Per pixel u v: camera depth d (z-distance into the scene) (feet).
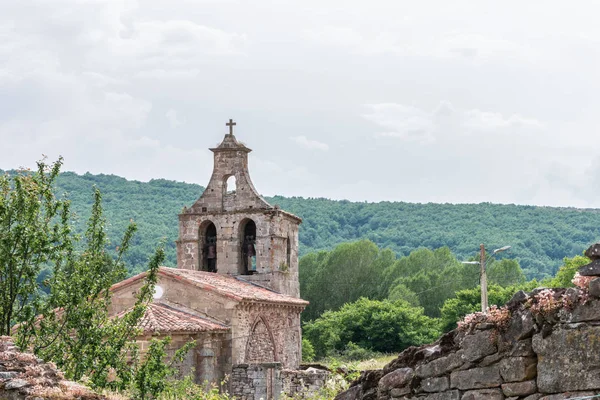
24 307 93.50
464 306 269.03
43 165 99.19
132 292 159.84
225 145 191.21
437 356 46.50
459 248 548.31
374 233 603.26
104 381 94.22
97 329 96.58
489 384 43.70
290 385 139.13
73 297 96.22
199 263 190.49
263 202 187.21
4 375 57.47
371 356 251.39
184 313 156.97
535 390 41.65
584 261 248.93
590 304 39.70
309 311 352.08
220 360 154.40
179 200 579.89
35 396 55.36
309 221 617.62
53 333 95.14
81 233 100.01
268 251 185.06
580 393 39.83
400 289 327.67
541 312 41.37
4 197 95.50
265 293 175.01
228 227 187.93
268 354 169.58
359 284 354.95
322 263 368.68
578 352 39.96
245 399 148.77
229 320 156.46
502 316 43.06
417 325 275.39
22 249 92.38
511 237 536.42
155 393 96.32
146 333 138.92
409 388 47.91
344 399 52.08
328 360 251.19
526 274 468.75
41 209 97.71
